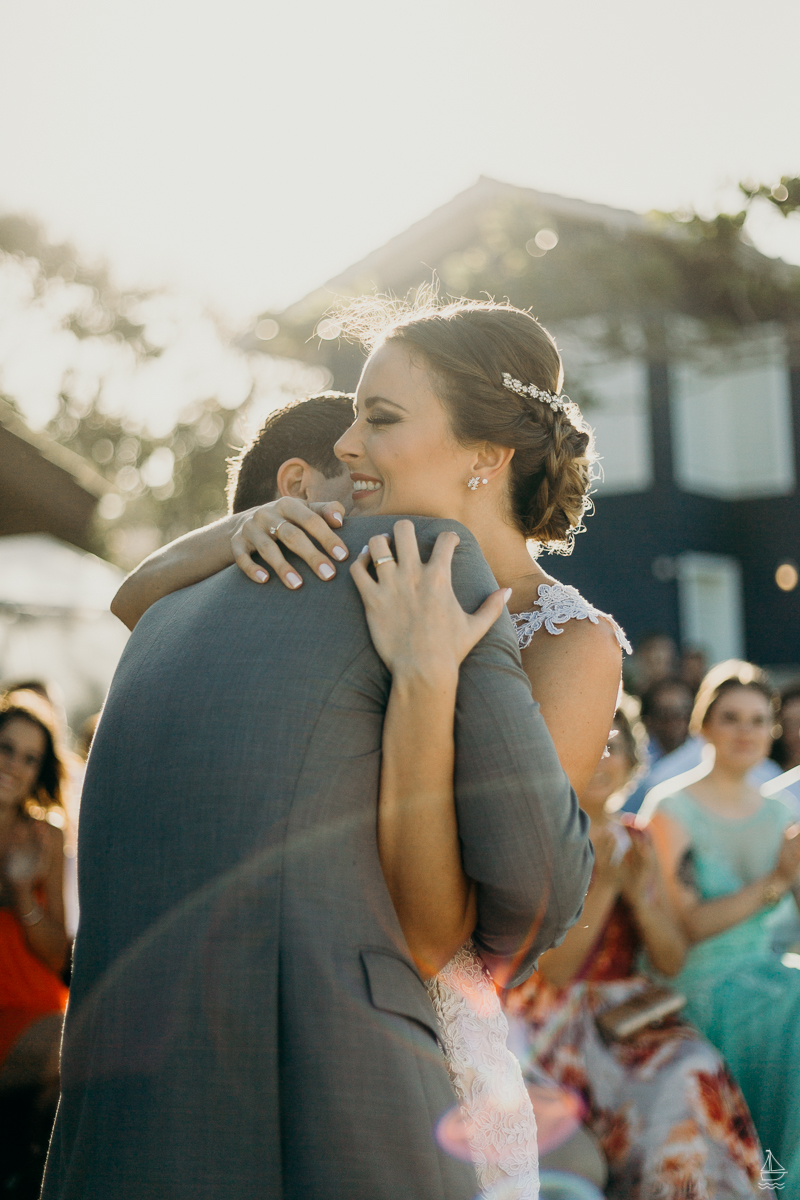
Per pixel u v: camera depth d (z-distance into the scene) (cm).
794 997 345
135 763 136
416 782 133
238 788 128
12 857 354
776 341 1090
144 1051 126
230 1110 122
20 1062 335
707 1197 293
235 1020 123
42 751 371
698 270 1003
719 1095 307
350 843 131
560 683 164
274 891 125
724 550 1644
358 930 128
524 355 168
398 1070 125
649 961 353
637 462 1551
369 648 137
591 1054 314
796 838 361
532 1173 156
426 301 190
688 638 1531
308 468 216
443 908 138
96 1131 127
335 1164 119
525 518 177
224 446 2420
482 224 1023
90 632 730
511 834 132
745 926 363
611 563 1562
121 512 2584
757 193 841
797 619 1616
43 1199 136
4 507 748
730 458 1670
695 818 384
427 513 164
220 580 150
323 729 131
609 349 1023
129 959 129
